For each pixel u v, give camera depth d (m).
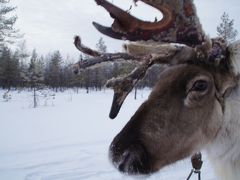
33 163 1.16
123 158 0.41
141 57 0.46
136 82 0.46
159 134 0.41
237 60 0.42
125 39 0.43
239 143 0.43
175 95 0.42
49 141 1.54
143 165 0.41
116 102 0.47
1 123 2.20
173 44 0.44
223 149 0.44
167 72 0.44
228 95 0.43
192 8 0.42
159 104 0.42
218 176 0.46
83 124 2.09
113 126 1.98
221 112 0.43
